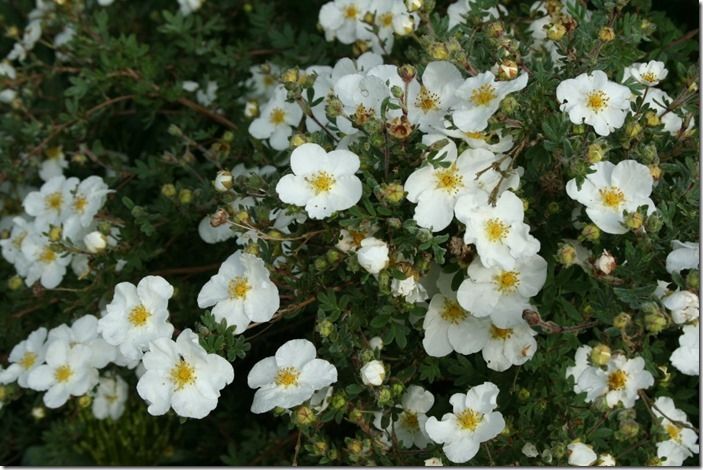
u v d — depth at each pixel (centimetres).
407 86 42
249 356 53
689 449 44
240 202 47
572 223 44
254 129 50
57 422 57
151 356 42
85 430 56
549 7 49
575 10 46
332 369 42
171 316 51
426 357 45
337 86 45
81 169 59
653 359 44
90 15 61
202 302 43
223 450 56
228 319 43
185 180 52
